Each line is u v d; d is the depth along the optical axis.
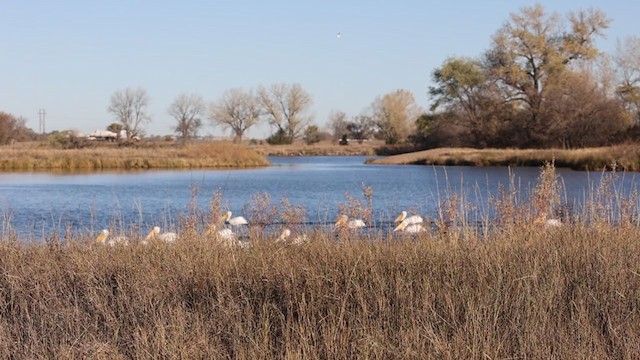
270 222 12.23
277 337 6.99
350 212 12.56
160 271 8.94
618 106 60.06
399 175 47.34
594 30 67.62
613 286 7.66
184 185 37.66
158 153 60.09
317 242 9.73
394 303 7.53
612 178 12.26
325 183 39.44
